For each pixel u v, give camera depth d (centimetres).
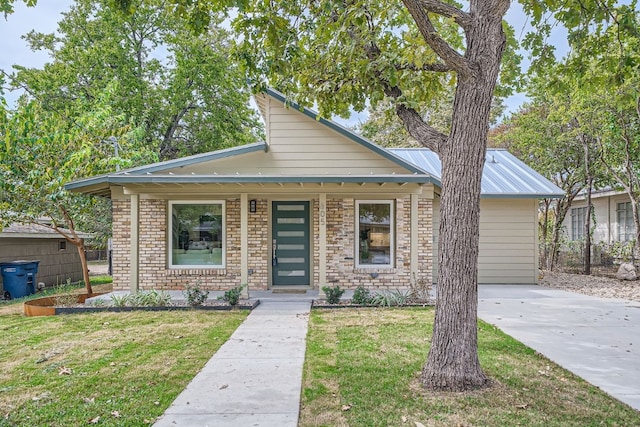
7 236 1193
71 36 2022
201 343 577
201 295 838
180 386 422
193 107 2175
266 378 443
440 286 419
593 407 366
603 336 608
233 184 931
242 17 570
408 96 530
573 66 630
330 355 518
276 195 1011
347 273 1034
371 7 551
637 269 1347
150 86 2089
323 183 916
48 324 698
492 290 1084
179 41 2012
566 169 1562
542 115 1549
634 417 347
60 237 1416
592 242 1717
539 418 344
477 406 366
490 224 1215
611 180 1492
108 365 486
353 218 1044
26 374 459
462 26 433
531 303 883
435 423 336
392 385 416
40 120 1048
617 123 1217
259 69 635
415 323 685
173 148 2195
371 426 333
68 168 936
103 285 1349
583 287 1147
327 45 660
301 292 1003
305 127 1030
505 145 2147
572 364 481
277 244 1061
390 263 1051
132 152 1207
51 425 340
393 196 1027
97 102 1395
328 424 338
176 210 1034
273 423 341
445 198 420
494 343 566
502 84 650
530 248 1209
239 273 1023
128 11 530
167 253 1022
